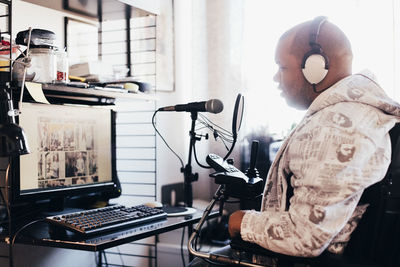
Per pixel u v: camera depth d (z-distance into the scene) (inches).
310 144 37.2
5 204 52.8
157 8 73.9
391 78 82.4
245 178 44.4
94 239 41.8
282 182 41.4
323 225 34.8
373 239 37.3
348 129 36.3
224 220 95.5
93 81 65.6
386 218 36.9
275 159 43.1
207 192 104.7
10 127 40.6
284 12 93.6
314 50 40.6
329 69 41.3
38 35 53.2
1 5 58.5
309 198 35.6
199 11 102.7
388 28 82.5
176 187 103.0
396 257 36.9
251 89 96.2
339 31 41.6
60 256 68.9
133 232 45.1
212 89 101.3
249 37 96.5
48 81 53.1
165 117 100.3
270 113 94.7
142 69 90.7
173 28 102.7
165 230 48.1
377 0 83.4
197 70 103.0
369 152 35.7
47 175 53.9
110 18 76.4
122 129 85.4
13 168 49.4
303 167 37.0
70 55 71.3
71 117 57.6
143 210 53.1
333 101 38.9
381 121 37.7
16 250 60.5
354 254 38.4
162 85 99.0
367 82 40.6
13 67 50.5
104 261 80.2
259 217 38.9
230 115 98.2
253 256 40.6
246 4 96.8
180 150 106.2
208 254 38.2
